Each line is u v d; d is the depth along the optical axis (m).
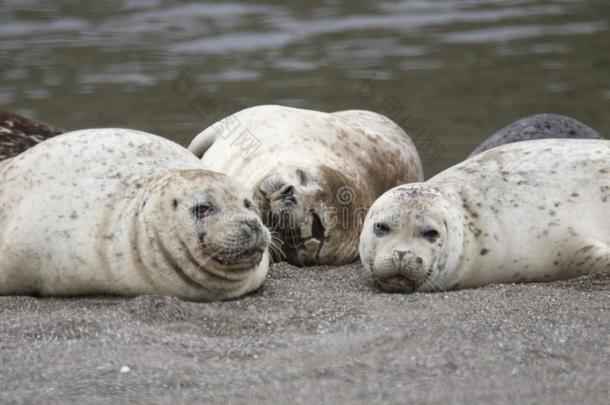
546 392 18.55
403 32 75.00
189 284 25.12
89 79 62.44
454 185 28.59
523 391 18.56
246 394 18.42
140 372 19.38
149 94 58.97
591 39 71.44
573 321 22.44
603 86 60.16
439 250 26.48
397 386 18.77
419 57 67.50
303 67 65.00
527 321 22.41
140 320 22.78
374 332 21.72
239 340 21.58
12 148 35.78
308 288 26.52
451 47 70.00
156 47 70.56
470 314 22.94
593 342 21.14
